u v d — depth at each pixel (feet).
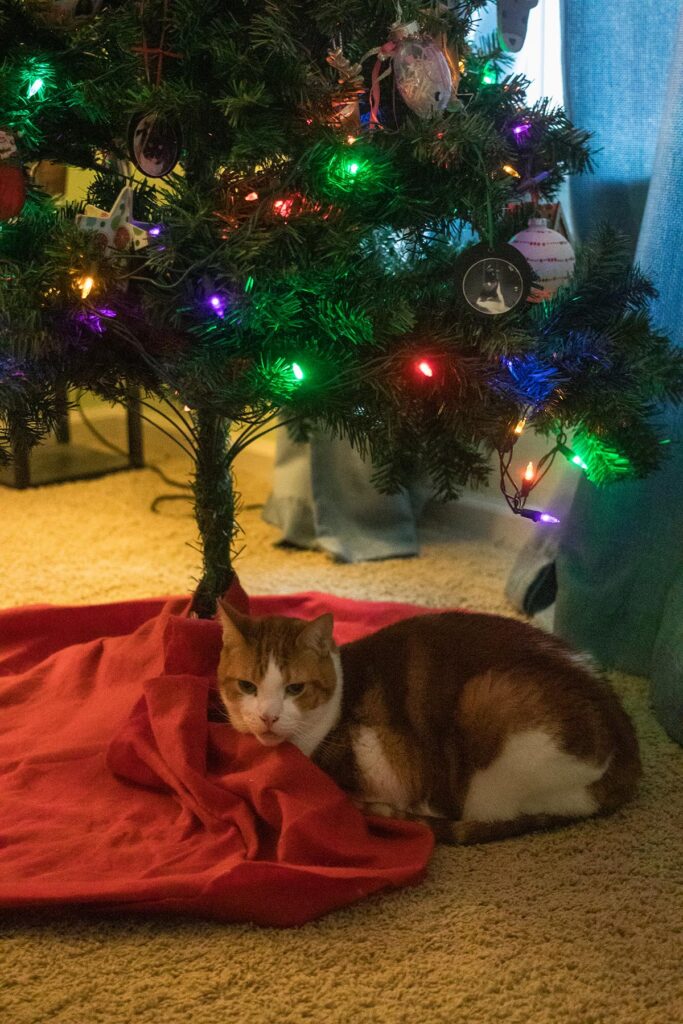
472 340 4.95
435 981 4.08
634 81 6.73
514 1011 3.92
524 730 4.91
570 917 4.46
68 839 4.78
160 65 4.66
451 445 5.34
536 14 7.38
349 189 4.64
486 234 5.02
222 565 6.08
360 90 4.61
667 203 6.12
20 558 8.36
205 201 4.62
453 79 4.88
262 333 4.89
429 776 5.11
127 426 10.46
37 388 4.91
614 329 5.32
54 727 5.69
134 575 8.10
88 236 4.55
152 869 4.52
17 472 9.65
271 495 9.32
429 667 5.16
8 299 4.54
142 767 5.20
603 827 5.14
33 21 4.84
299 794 4.81
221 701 5.50
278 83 4.63
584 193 7.04
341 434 5.63
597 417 5.13
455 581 8.20
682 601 6.18
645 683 6.72
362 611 7.21
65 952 4.19
